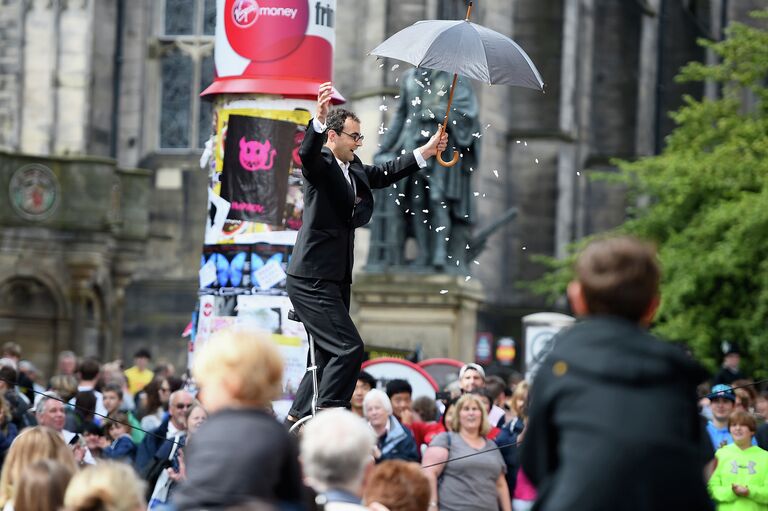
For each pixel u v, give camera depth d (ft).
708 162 285.64
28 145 334.03
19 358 176.35
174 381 145.07
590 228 383.86
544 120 363.56
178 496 49.32
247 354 50.52
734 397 121.08
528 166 362.94
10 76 333.62
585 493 45.32
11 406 121.60
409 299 227.61
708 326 275.39
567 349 47.29
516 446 108.47
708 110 304.09
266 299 107.76
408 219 228.02
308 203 79.82
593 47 386.73
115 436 123.34
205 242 110.42
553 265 326.44
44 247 289.53
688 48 399.24
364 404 100.99
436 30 84.02
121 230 302.45
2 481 64.64
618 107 386.11
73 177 291.79
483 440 99.91
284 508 48.60
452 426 99.96
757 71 302.66
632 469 45.34
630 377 46.32
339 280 80.18
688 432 46.75
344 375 78.74
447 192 220.23
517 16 365.20
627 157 384.27
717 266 271.90
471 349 236.02
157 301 347.36
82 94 334.85
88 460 108.47
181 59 351.25
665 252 281.54
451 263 228.22
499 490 100.89
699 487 46.16
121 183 303.27
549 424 47.03
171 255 347.56
